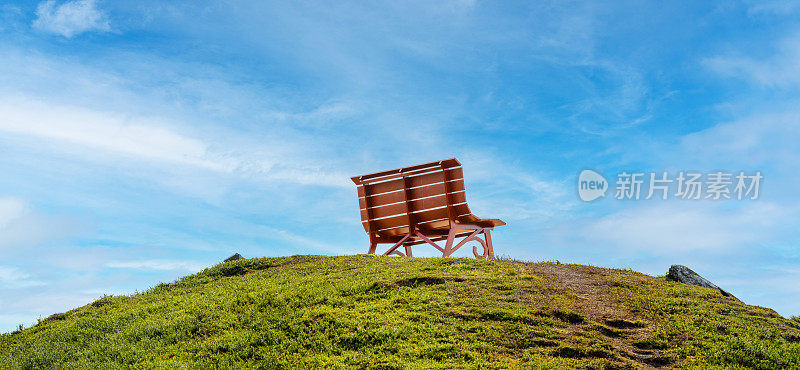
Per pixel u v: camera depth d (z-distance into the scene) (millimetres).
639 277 13172
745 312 10453
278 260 16297
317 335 8859
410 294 10531
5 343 11094
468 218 16734
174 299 12547
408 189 16734
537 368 7695
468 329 8945
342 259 15484
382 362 7789
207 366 8047
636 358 8344
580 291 11328
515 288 10938
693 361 8266
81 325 11242
